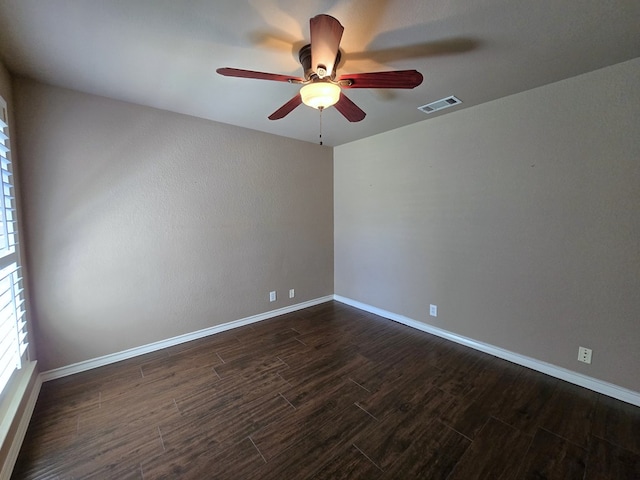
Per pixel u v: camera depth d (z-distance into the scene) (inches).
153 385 87.4
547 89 86.4
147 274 105.8
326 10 54.1
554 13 55.1
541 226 90.4
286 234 146.4
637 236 74.5
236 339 119.3
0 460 53.4
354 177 153.2
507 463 59.8
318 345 113.4
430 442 65.3
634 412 73.9
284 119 116.0
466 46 66.0
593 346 82.6
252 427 70.4
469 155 106.0
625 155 75.0
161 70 76.5
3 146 68.1
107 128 94.9
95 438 67.0
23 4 51.4
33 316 85.2
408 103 99.7
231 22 57.7
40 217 85.1
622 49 67.9
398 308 136.7
